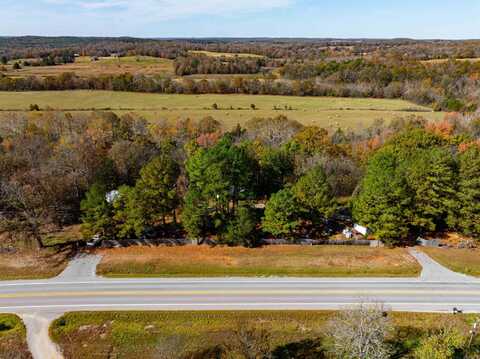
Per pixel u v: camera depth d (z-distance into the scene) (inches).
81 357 1439.5
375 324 1299.2
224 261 2007.9
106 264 1971.0
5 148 2888.8
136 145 2923.2
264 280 1876.2
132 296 1754.4
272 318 1619.1
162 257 2037.4
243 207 2203.5
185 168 2598.4
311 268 1948.8
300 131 3449.8
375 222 2159.2
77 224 2425.0
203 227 2246.6
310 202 2213.3
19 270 1932.8
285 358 1433.3
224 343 1494.8
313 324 1590.8
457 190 2206.0
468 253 2085.4
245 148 2559.1
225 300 1729.8
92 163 2669.8
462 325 1560.0
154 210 2148.1
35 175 2428.6
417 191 2197.3
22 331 1549.0
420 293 1777.8
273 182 2635.3
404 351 1445.6
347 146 3262.8
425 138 2999.5
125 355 1448.1
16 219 2122.3
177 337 1523.1
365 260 2017.7
